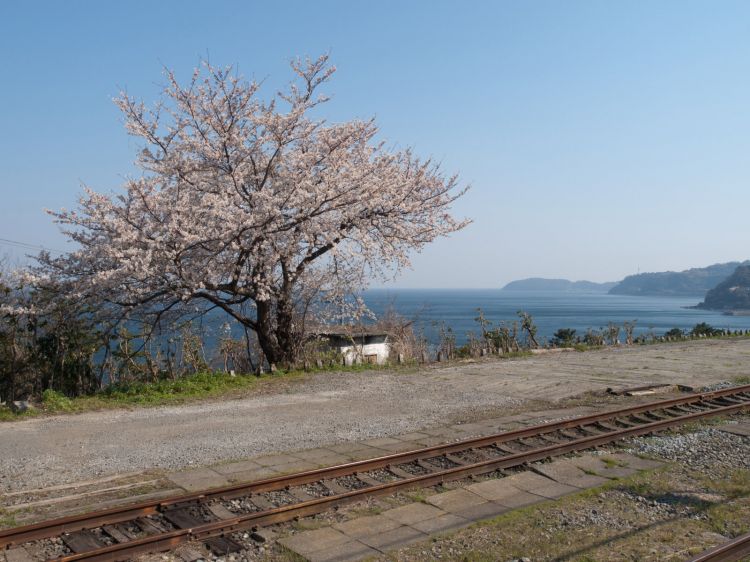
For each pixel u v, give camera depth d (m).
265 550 6.62
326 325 22.61
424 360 23.83
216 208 17.12
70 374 16.98
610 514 7.66
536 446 10.89
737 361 23.59
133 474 9.05
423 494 8.35
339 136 19.84
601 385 17.42
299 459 9.88
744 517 7.54
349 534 6.96
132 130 17.81
